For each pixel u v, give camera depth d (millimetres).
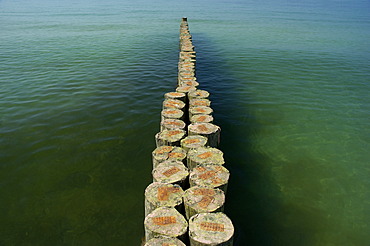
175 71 18484
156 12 57938
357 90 16094
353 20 48750
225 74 18484
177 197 5680
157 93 14711
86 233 6566
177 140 7711
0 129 10719
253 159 9617
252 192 8109
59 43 26703
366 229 7059
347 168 9359
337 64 21281
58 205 7336
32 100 13406
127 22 42625
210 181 6113
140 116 12133
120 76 17234
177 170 6496
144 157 9383
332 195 8141
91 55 22266
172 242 4695
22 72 17656
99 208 7270
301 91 15781
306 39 31219
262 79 17656
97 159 9203
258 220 7168
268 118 12562
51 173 8492
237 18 49188
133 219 6961
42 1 89125
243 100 14391
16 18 45531
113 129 11016
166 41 28484
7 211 7117
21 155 9242
